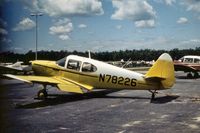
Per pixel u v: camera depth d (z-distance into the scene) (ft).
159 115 32.86
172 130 25.98
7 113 34.06
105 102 42.91
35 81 43.01
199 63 96.58
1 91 56.34
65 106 39.40
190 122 29.17
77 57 47.96
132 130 26.07
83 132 25.50
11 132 25.45
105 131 25.80
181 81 84.12
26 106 39.29
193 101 43.29
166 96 49.32
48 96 49.60
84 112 34.83
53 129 26.55
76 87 45.01
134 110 36.06
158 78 43.60
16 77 41.81
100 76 46.14
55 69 48.08
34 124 28.48
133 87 44.98
